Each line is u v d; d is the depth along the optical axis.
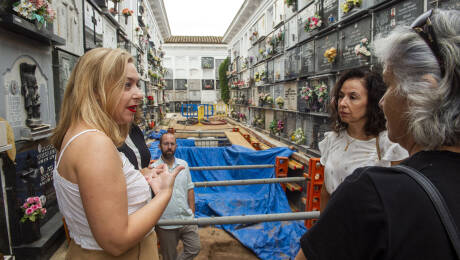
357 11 4.23
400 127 0.67
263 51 10.71
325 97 5.20
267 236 3.73
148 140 9.01
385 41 0.70
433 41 0.57
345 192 0.60
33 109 3.15
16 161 2.79
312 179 3.23
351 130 1.92
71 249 0.96
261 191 4.98
